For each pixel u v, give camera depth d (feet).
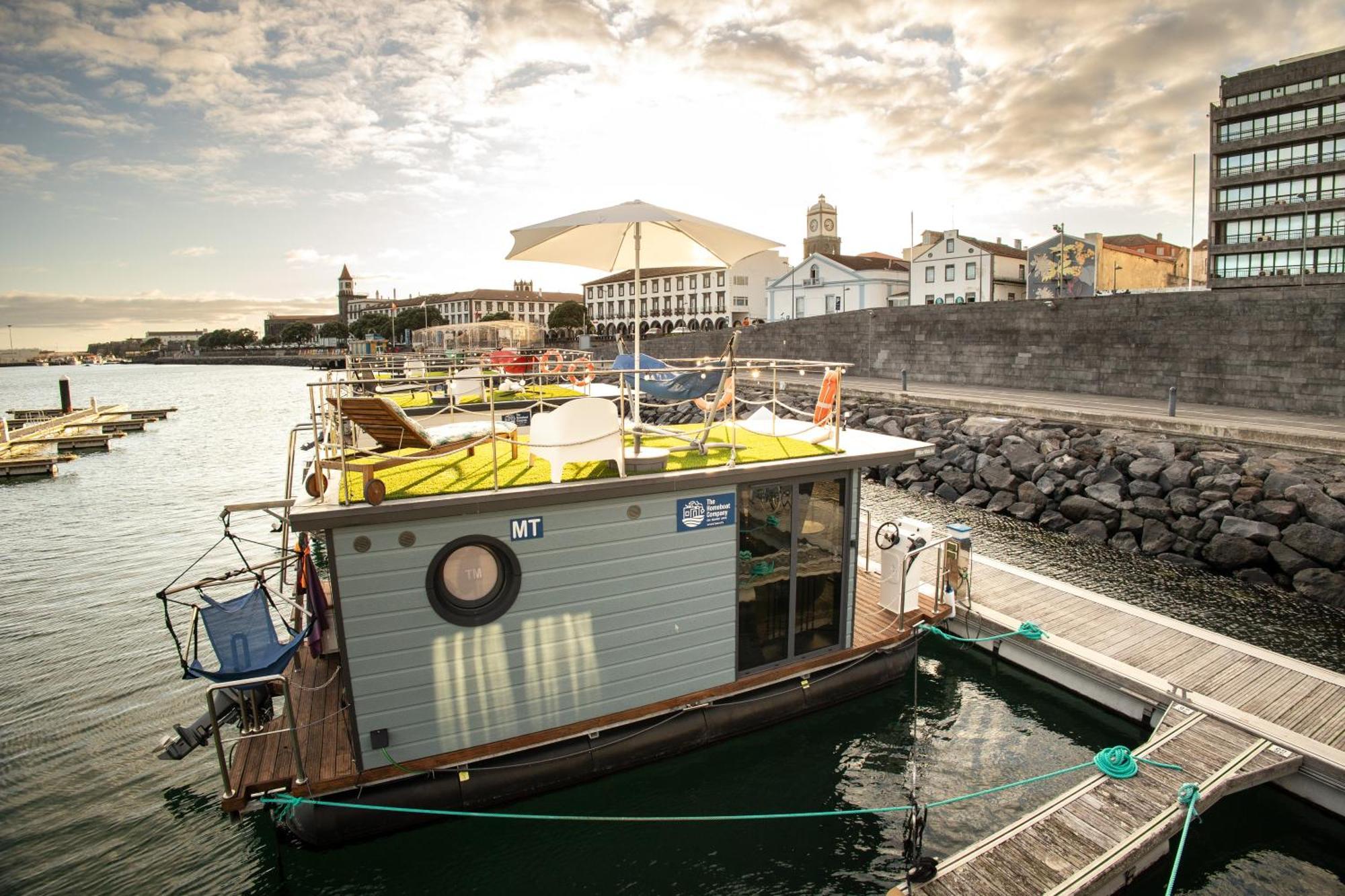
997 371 105.40
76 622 41.16
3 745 28.50
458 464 23.62
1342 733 23.43
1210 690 26.14
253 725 21.63
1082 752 26.04
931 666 32.32
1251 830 21.74
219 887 20.92
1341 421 67.15
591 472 22.40
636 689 23.62
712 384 23.81
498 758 21.85
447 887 20.74
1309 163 151.94
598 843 22.18
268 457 104.01
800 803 23.82
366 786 20.40
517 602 21.30
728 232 23.85
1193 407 79.10
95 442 113.19
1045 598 34.76
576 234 25.46
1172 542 49.65
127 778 26.27
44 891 20.77
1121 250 192.34
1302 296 72.84
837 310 217.36
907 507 63.98
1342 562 42.37
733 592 24.81
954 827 22.56
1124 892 19.70
